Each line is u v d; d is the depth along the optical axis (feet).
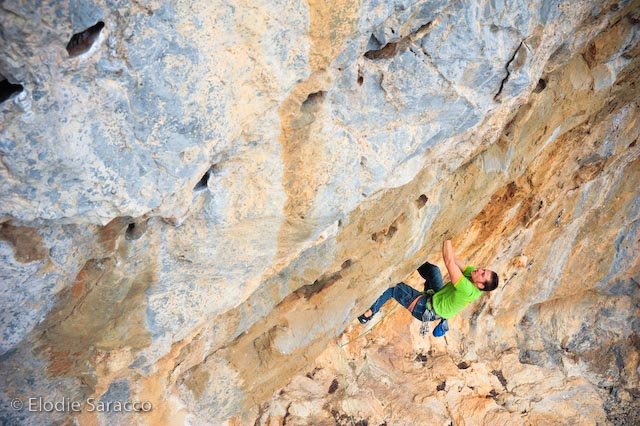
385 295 20.94
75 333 11.07
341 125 10.90
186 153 8.77
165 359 13.99
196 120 8.50
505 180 18.48
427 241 18.79
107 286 10.57
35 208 7.97
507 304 28.71
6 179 7.47
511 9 10.78
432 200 16.99
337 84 10.19
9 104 6.88
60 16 6.58
